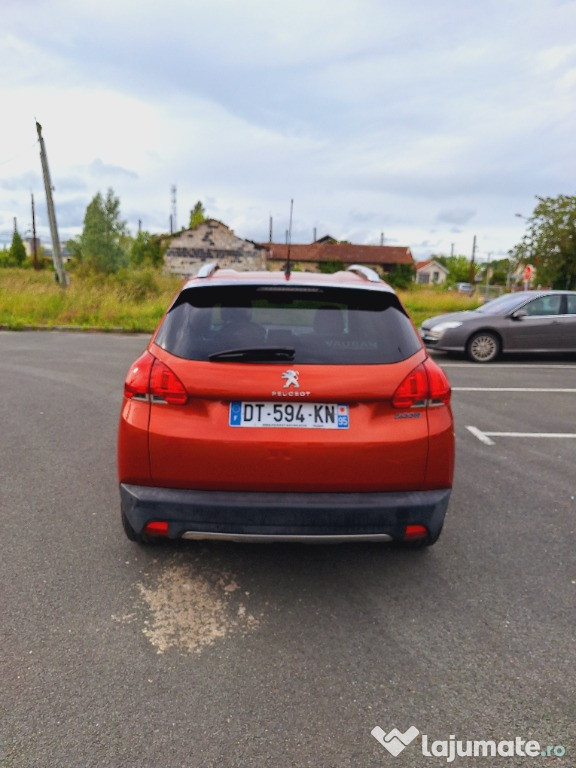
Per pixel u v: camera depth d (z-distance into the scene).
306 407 2.47
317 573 2.96
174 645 2.37
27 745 1.85
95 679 2.16
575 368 10.07
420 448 2.51
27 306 16.64
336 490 2.48
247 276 2.92
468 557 3.16
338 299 2.77
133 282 21.52
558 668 2.28
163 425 2.47
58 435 5.23
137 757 1.81
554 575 2.99
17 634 2.41
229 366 2.47
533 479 4.39
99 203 34.34
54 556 3.06
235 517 2.45
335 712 2.03
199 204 64.94
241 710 2.02
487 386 8.18
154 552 3.13
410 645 2.40
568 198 25.52
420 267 95.94
